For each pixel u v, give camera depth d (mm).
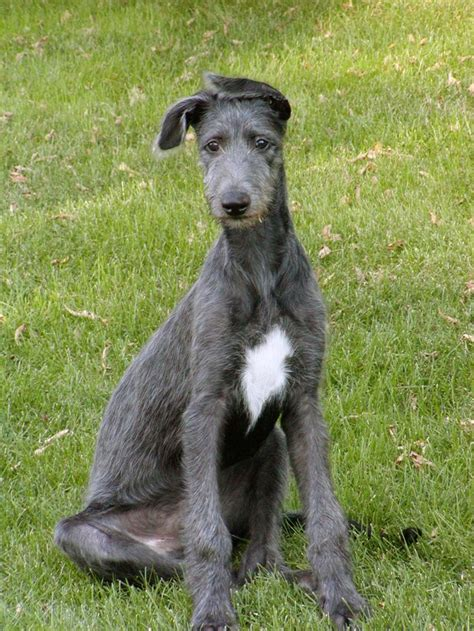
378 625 6539
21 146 16641
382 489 8492
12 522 8516
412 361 10469
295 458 7395
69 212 14102
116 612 7000
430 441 9227
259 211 7027
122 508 7875
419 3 20859
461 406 9852
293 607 6914
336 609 6766
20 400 10320
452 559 7598
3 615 7012
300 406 7418
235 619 6750
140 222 13398
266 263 7215
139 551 7191
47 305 11898
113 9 22391
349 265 12203
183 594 7094
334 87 17609
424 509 8188
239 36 20281
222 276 7266
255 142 7430
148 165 15664
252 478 8023
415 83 17375
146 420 7898
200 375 7242
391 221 12906
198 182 14828
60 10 22719
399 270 11914
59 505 8641
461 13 20266
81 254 13078
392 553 7727
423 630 6484
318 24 20500
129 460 7918
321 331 7395
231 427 7559
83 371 10789
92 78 19297
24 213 14195
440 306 11211
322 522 7070
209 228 13133
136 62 19750
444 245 12359
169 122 7617
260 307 7199
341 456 9180
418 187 14000
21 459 9375
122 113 17672
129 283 12367
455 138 15375
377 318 11297
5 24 22219
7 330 11453
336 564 6941
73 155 16203
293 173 14805
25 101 18375
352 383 10250
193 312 7469
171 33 20891
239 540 8172
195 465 7141
